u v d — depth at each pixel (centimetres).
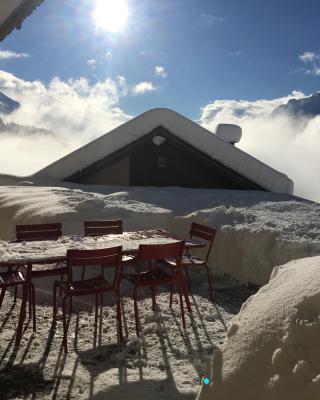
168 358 406
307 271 238
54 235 598
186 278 671
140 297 589
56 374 371
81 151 1399
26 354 410
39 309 533
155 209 902
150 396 329
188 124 1379
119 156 1400
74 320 501
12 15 488
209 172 1414
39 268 516
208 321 512
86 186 1319
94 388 346
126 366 387
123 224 815
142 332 468
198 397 221
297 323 200
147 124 1378
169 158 1407
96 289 439
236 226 761
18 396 334
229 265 724
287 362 190
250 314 228
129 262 554
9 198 1015
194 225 623
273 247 677
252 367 202
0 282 432
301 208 938
